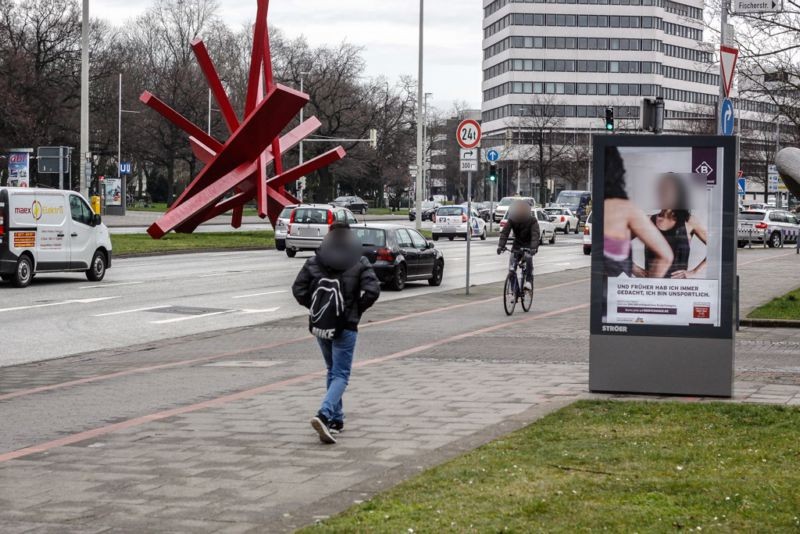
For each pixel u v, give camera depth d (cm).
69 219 2628
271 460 771
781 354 1376
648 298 1027
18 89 7456
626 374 1038
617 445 776
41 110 7669
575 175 11669
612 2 14238
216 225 6812
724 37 1465
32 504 650
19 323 1842
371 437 852
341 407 872
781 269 3106
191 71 9019
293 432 877
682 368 1022
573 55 14275
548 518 572
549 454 744
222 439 850
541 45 14275
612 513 579
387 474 711
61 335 1700
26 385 1189
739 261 3572
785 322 1677
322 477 717
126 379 1222
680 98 14750
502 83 14600
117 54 8988
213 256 3931
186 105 8719
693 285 1015
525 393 1059
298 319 1931
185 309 2088
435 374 1206
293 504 645
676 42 14688
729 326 1009
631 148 1016
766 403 968
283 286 2617
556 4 14238
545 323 1809
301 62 9244
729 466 701
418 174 5888
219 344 1581
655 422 870
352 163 9450
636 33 14238
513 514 581
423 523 563
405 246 2644
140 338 1675
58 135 8194
